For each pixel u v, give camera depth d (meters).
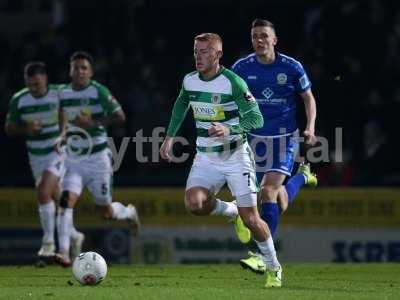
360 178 40.78
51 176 32.16
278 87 26.41
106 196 32.22
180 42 51.38
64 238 30.77
